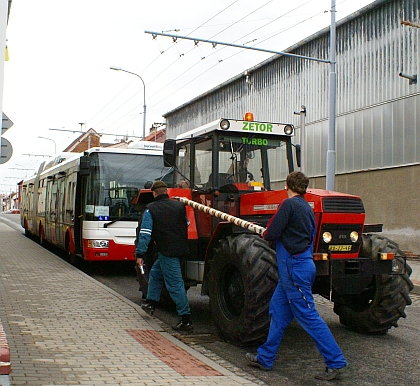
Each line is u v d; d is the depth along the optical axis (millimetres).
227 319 6703
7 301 8562
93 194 12703
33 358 5531
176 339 6707
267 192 7160
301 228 5379
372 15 20000
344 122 21219
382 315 7023
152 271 7727
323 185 22594
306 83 23625
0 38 6160
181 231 7324
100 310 8094
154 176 13188
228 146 7848
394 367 5879
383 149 19344
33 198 22891
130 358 5699
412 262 17219
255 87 27453
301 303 5332
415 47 18156
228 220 6848
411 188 18156
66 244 14969
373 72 19859
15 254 15758
